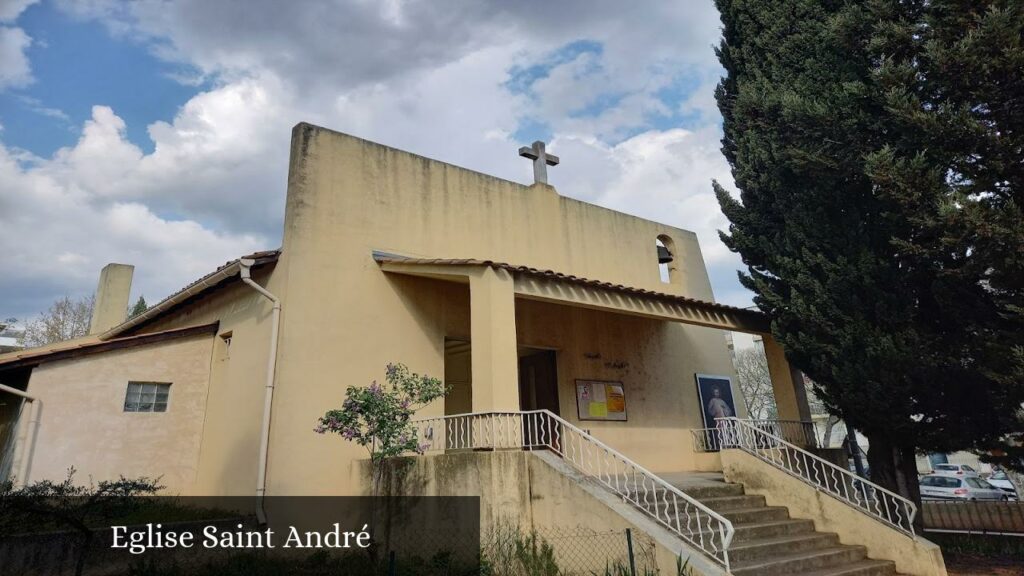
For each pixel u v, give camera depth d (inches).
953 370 287.0
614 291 371.6
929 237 297.3
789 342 366.9
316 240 350.0
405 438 280.1
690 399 530.6
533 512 247.9
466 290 409.4
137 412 365.7
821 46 326.6
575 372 451.8
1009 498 732.7
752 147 372.2
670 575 194.7
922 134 255.9
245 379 346.9
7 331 1099.9
